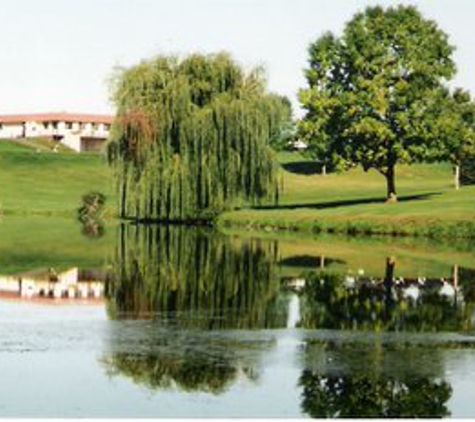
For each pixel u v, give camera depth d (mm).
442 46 106250
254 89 87625
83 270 56688
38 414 25422
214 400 27047
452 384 28953
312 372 30078
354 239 81875
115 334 35625
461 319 40219
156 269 57625
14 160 163375
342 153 106625
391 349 33656
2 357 31516
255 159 86188
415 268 59219
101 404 26453
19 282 50688
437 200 108438
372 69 105000
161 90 86438
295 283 51531
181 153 86000
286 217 94312
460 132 106125
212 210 87625
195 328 37125
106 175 158375
